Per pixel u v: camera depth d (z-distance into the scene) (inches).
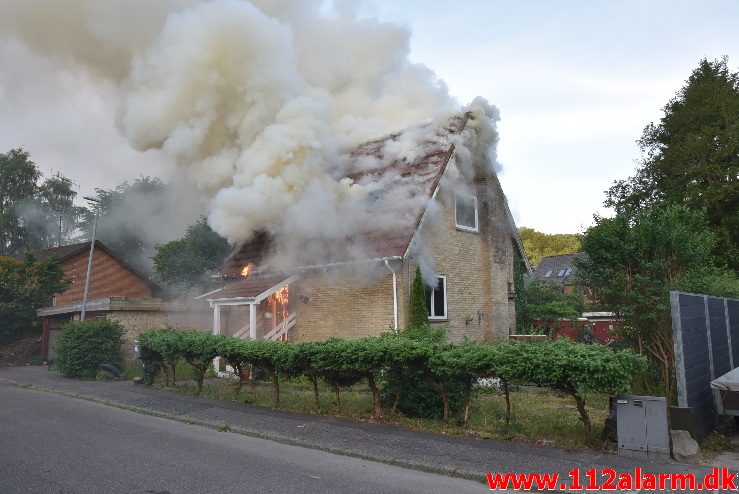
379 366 301.9
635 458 230.7
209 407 369.7
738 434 281.4
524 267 737.6
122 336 604.1
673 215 339.9
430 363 286.4
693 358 269.3
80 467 231.1
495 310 589.3
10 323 791.1
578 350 246.8
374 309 496.7
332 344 323.6
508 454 238.7
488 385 397.4
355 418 319.6
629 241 338.3
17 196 1462.8
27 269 815.7
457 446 253.8
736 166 739.4
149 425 326.0
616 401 238.2
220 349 392.5
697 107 830.5
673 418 243.9
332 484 207.5
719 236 714.2
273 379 367.6
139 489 201.8
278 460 243.4
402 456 241.1
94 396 434.6
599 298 355.3
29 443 276.1
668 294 317.7
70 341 558.3
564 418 306.3
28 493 197.3
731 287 397.4
